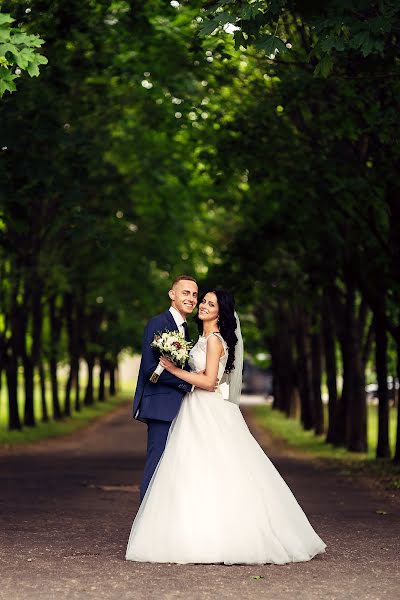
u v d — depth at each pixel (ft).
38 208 119.55
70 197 70.18
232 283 102.37
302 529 34.68
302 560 33.76
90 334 214.28
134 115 112.27
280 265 104.83
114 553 35.04
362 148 79.92
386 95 64.75
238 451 34.32
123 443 130.52
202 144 94.68
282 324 183.62
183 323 37.09
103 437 144.56
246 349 234.79
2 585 29.12
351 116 71.46
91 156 76.84
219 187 108.06
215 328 36.11
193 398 35.37
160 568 31.99
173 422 35.83
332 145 79.87
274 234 99.35
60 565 32.50
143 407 36.24
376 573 31.91
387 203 79.92
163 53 88.22
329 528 43.80
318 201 85.51
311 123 81.56
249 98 84.99
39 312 143.95
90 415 196.75
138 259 147.54
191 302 36.81
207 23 38.40
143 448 119.96
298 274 106.01
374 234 84.38
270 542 33.19
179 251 148.87
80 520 45.37
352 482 72.84
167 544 32.96
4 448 111.65
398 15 40.68
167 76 92.48
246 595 28.07
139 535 33.45
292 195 89.71
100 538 39.04
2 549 35.83
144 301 179.63
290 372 185.26
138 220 120.88
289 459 100.78
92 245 138.31
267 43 37.93
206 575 30.89
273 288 108.47
